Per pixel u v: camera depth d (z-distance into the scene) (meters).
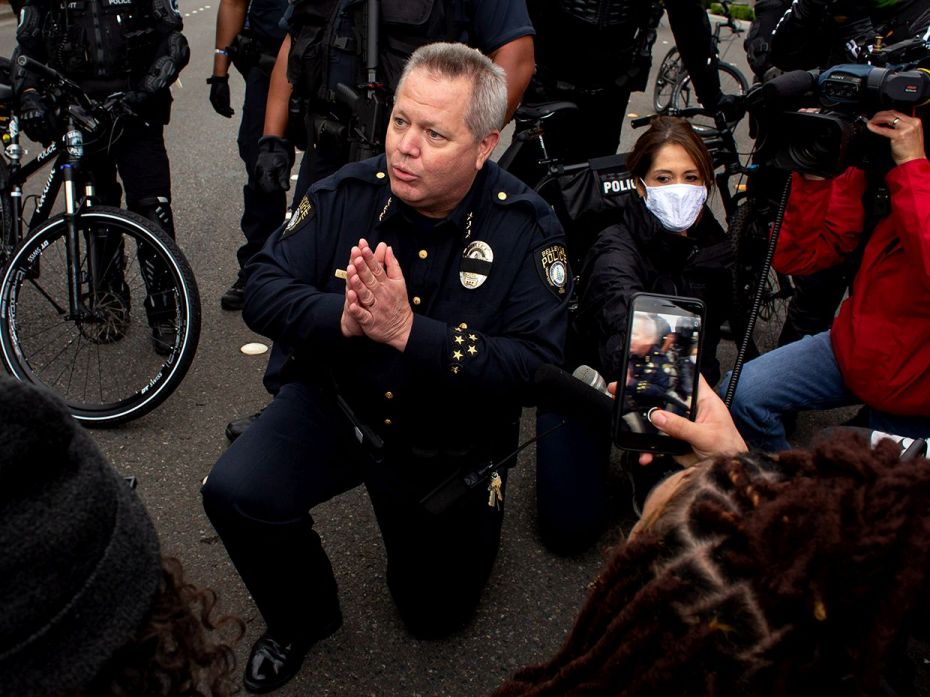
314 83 2.62
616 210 2.88
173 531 2.68
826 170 2.01
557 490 2.48
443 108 1.70
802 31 3.16
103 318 3.29
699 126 3.65
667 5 3.19
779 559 0.69
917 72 1.88
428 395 1.86
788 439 3.22
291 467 1.91
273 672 2.11
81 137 3.14
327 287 1.93
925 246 1.94
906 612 0.70
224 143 6.64
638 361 1.39
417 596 2.19
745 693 0.70
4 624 0.63
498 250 1.85
